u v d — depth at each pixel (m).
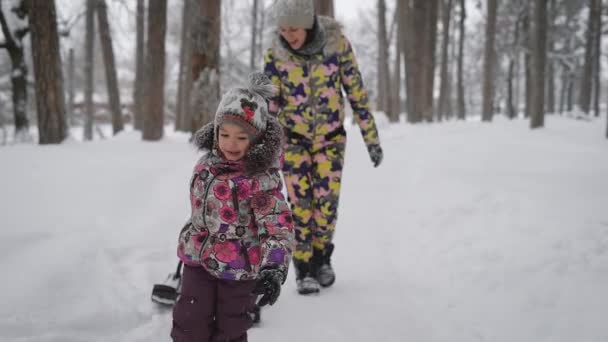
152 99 11.62
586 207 4.40
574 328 2.59
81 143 8.58
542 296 2.94
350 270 3.74
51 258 3.30
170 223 4.41
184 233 2.17
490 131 13.05
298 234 3.29
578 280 3.07
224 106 2.04
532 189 5.15
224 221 2.06
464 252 3.76
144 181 5.54
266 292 1.78
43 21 8.17
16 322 2.59
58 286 3.01
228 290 2.13
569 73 32.75
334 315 2.95
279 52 3.18
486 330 2.70
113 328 2.69
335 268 3.79
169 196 5.10
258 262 2.10
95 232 3.91
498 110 39.97
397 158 8.24
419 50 19.91
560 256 3.44
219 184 2.06
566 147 8.99
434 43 20.92
